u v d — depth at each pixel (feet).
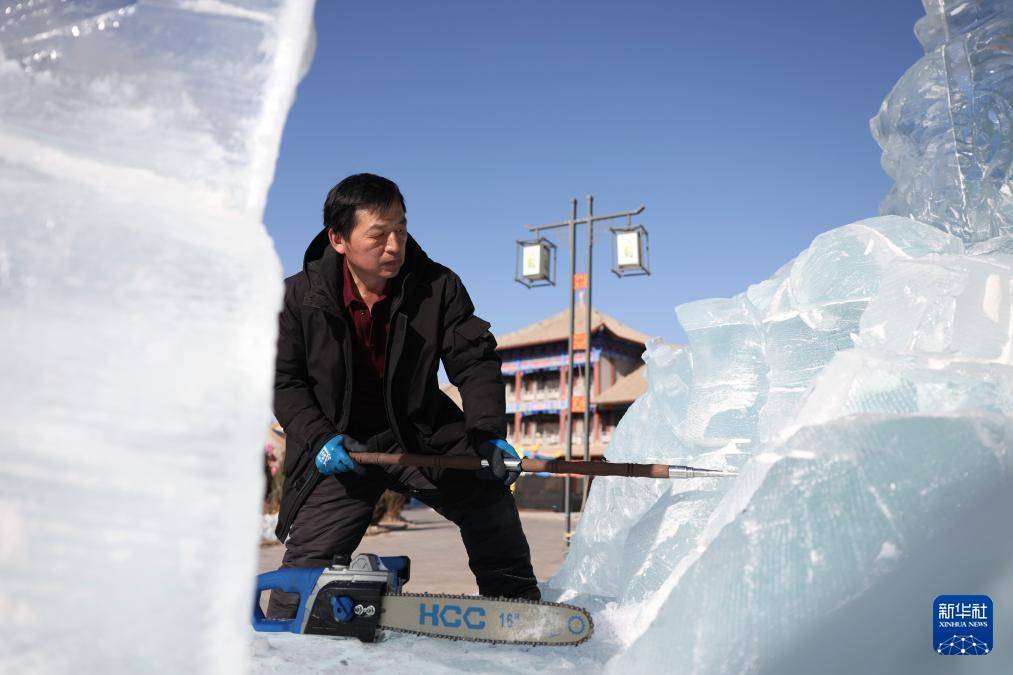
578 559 8.55
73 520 1.69
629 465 5.81
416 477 7.27
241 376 1.85
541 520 54.60
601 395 121.60
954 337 3.93
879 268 5.61
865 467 3.07
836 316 5.62
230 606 1.73
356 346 7.45
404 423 7.45
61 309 1.79
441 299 7.47
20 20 2.01
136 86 2.01
